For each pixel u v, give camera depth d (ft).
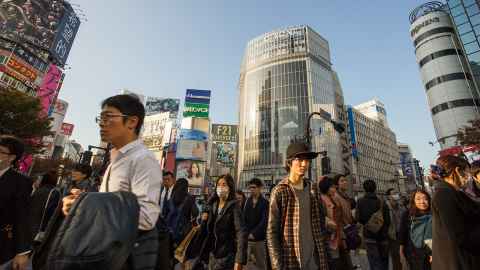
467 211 6.89
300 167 9.66
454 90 141.49
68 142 286.87
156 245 5.65
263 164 212.64
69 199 4.92
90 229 3.91
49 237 4.68
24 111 70.74
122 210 4.34
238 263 11.46
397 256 17.65
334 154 195.62
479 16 129.90
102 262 3.74
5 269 8.84
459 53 148.15
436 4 169.37
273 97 230.07
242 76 278.46
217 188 13.78
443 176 8.62
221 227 12.81
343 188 19.38
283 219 9.23
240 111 270.87
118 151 5.92
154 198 5.41
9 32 131.54
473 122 77.66
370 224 17.56
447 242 6.93
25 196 9.34
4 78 122.83
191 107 182.29
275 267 8.25
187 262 13.87
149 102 253.85
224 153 238.27
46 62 144.25
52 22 151.12
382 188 269.85
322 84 233.96
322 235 9.45
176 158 166.71
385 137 317.22
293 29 252.01
